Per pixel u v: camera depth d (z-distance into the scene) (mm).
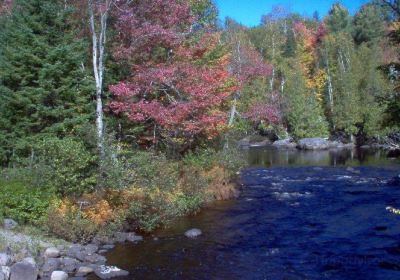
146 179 15742
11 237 12000
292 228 15508
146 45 20250
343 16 72312
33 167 15070
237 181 24453
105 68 20188
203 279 10750
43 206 13523
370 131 48969
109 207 14430
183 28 23250
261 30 64625
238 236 14539
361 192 22484
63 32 18672
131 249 13062
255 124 58344
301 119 55031
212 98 20344
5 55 18859
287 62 59469
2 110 18000
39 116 17453
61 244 12477
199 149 22531
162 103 20188
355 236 14336
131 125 21250
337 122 53656
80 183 14492
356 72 53531
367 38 66375
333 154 45719
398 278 10688
